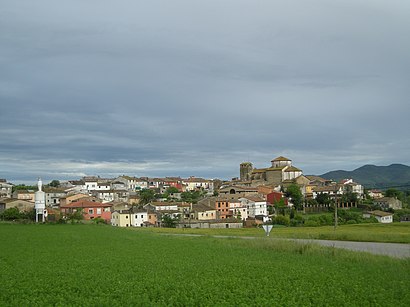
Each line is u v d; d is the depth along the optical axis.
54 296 22.41
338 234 58.69
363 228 87.88
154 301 21.38
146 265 32.09
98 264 32.44
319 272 28.69
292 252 39.72
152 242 50.31
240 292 23.12
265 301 21.23
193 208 142.00
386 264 31.22
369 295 22.34
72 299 21.69
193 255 38.00
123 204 149.62
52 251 40.38
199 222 125.00
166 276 27.61
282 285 25.00
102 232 66.19
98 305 20.58
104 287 24.47
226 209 149.12
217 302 21.02
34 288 24.14
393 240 52.84
